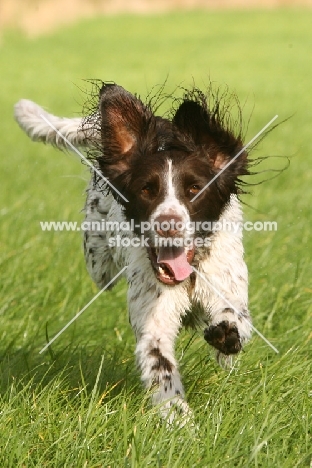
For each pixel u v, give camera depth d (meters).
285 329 11.55
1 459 7.81
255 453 7.46
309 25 75.81
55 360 10.32
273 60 55.34
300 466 7.73
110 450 7.93
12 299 12.57
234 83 45.53
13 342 10.96
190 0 94.62
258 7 92.88
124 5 92.75
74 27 79.81
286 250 15.13
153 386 8.89
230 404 8.74
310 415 8.48
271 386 9.10
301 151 27.38
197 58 57.41
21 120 13.03
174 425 8.16
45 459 7.99
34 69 54.03
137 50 63.34
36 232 16.78
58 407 8.78
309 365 9.66
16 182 23.23
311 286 12.98
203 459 7.61
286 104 38.38
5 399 9.19
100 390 9.71
